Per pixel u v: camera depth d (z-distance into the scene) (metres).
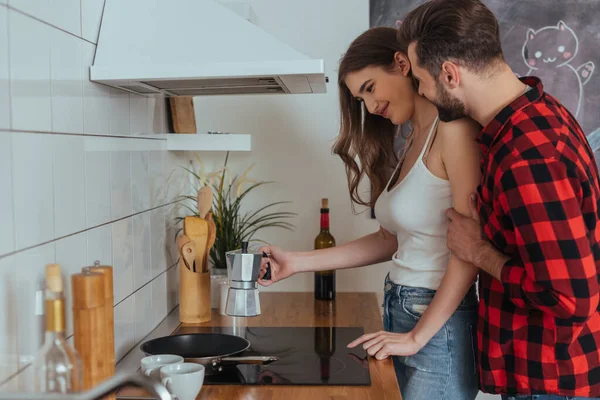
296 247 2.55
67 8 1.33
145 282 1.88
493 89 1.36
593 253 1.31
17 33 1.09
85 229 1.41
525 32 2.46
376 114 1.73
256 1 2.48
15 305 1.08
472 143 1.47
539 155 1.25
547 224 1.22
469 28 1.32
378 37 1.65
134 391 1.38
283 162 2.53
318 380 1.45
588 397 1.37
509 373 1.42
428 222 1.58
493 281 1.45
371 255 1.95
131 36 1.51
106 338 1.16
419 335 1.55
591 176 1.33
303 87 1.77
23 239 1.12
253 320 2.06
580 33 2.44
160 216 2.07
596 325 1.38
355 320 2.06
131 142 1.76
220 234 2.29
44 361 1.01
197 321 2.02
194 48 1.52
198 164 2.55
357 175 1.96
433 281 1.61
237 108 2.52
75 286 1.13
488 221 1.40
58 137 1.27
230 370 1.53
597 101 2.45
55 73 1.26
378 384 1.44
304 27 2.48
